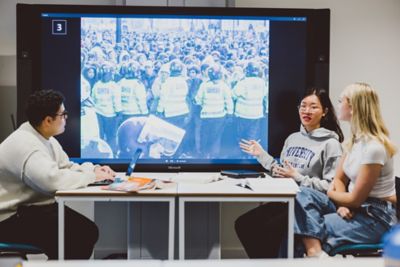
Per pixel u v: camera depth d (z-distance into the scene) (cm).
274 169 304
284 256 277
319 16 341
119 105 338
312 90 321
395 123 388
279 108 343
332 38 383
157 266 123
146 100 338
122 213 379
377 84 387
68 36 335
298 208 261
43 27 335
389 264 102
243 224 300
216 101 340
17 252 262
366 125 259
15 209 267
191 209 329
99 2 382
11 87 378
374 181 250
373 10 383
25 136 262
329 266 126
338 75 385
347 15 383
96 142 338
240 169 341
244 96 341
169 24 337
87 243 273
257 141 343
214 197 251
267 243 286
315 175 305
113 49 336
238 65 340
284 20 340
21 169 256
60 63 336
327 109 314
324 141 307
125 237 380
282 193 251
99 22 335
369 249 247
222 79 339
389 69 386
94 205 377
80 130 337
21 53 334
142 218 325
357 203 253
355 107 261
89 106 337
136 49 337
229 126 341
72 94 337
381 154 249
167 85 338
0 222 263
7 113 377
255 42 340
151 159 339
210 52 339
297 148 316
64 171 260
